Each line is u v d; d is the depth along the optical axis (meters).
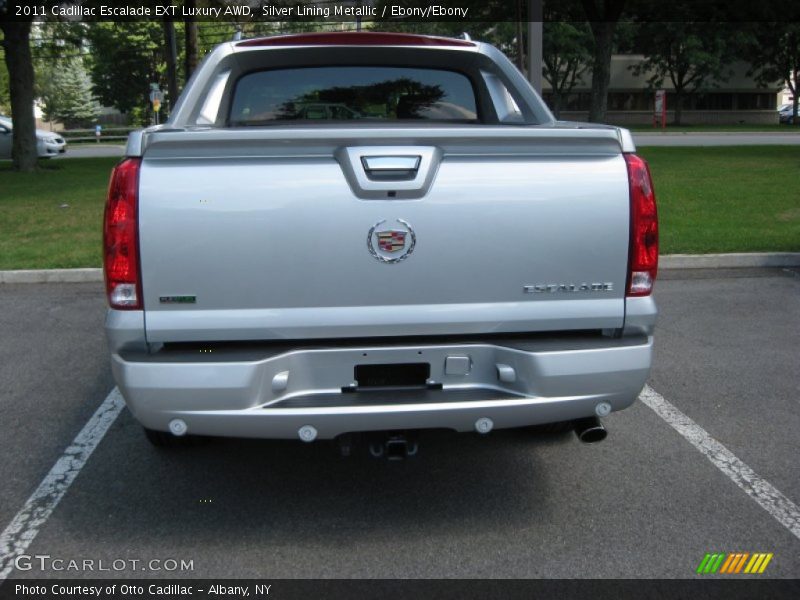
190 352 2.82
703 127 43.88
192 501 3.50
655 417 4.45
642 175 2.90
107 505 3.47
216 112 4.30
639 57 52.84
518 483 3.67
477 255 2.84
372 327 2.85
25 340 6.03
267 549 3.11
